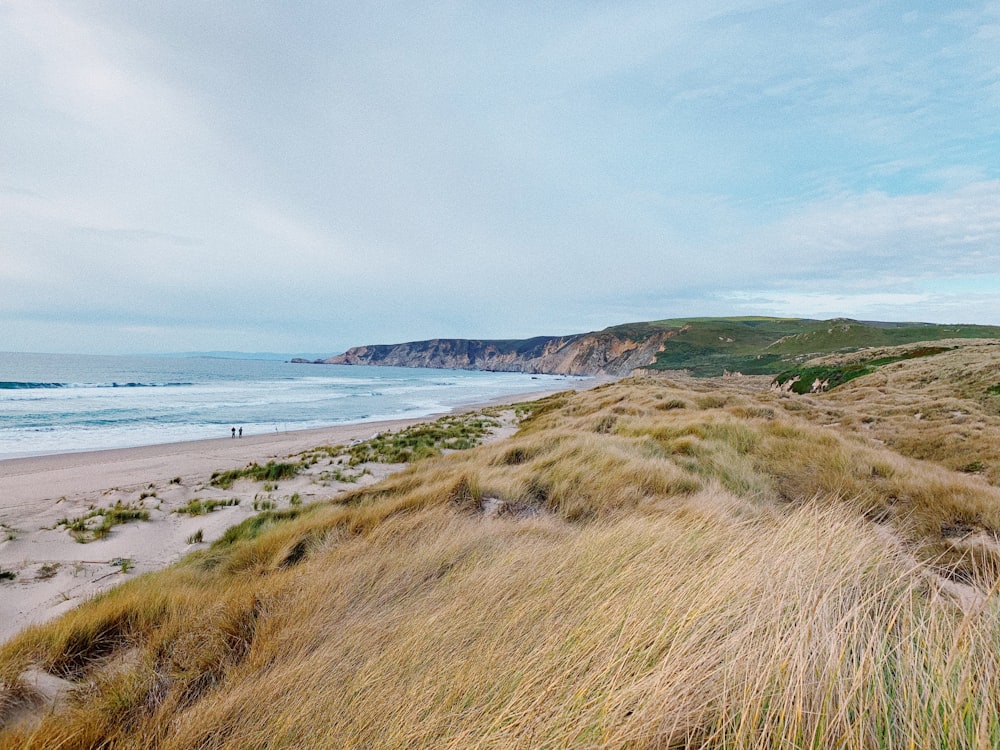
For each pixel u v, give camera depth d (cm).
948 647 188
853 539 332
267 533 710
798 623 190
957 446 1088
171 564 690
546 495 695
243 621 363
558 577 321
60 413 3622
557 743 171
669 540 361
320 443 2383
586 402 2302
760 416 1361
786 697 158
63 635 369
